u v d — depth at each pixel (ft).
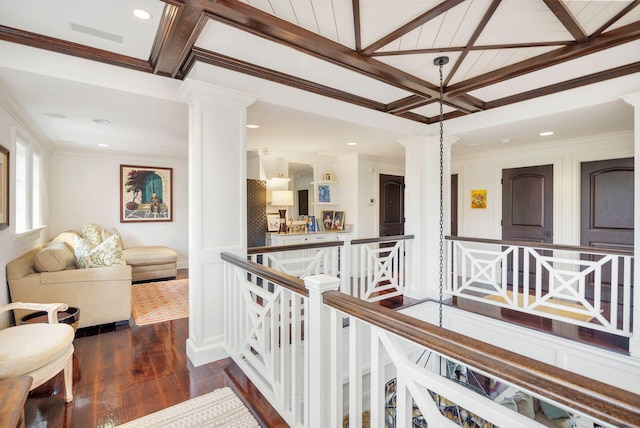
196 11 5.95
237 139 8.66
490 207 17.37
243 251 8.84
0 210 8.59
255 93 8.95
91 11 6.15
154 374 7.73
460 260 18.62
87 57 7.60
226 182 8.52
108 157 18.88
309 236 17.75
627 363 8.57
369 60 8.17
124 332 10.39
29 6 5.98
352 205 19.40
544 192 15.42
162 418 6.09
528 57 8.17
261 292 6.70
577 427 6.66
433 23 6.61
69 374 6.67
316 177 19.90
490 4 6.00
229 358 8.50
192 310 8.63
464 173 18.48
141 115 10.34
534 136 13.66
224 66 8.27
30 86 7.84
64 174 17.67
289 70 8.86
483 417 2.73
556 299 13.92
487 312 11.84
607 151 13.47
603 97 9.26
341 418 4.64
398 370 3.62
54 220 17.38
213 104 8.27
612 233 13.57
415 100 11.09
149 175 20.07
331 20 6.50
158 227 20.43
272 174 18.35
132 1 5.86
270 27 6.55
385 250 12.92
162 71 8.41
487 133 13.10
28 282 9.58
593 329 10.18
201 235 8.19
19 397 3.74
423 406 3.33
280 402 6.07
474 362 2.80
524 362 2.55
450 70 8.91
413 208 13.82
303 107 10.01
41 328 6.82
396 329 3.53
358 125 11.83
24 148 11.68
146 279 17.10
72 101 8.90
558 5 6.00
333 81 9.66
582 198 14.32
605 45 7.36
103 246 11.14
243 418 6.10
